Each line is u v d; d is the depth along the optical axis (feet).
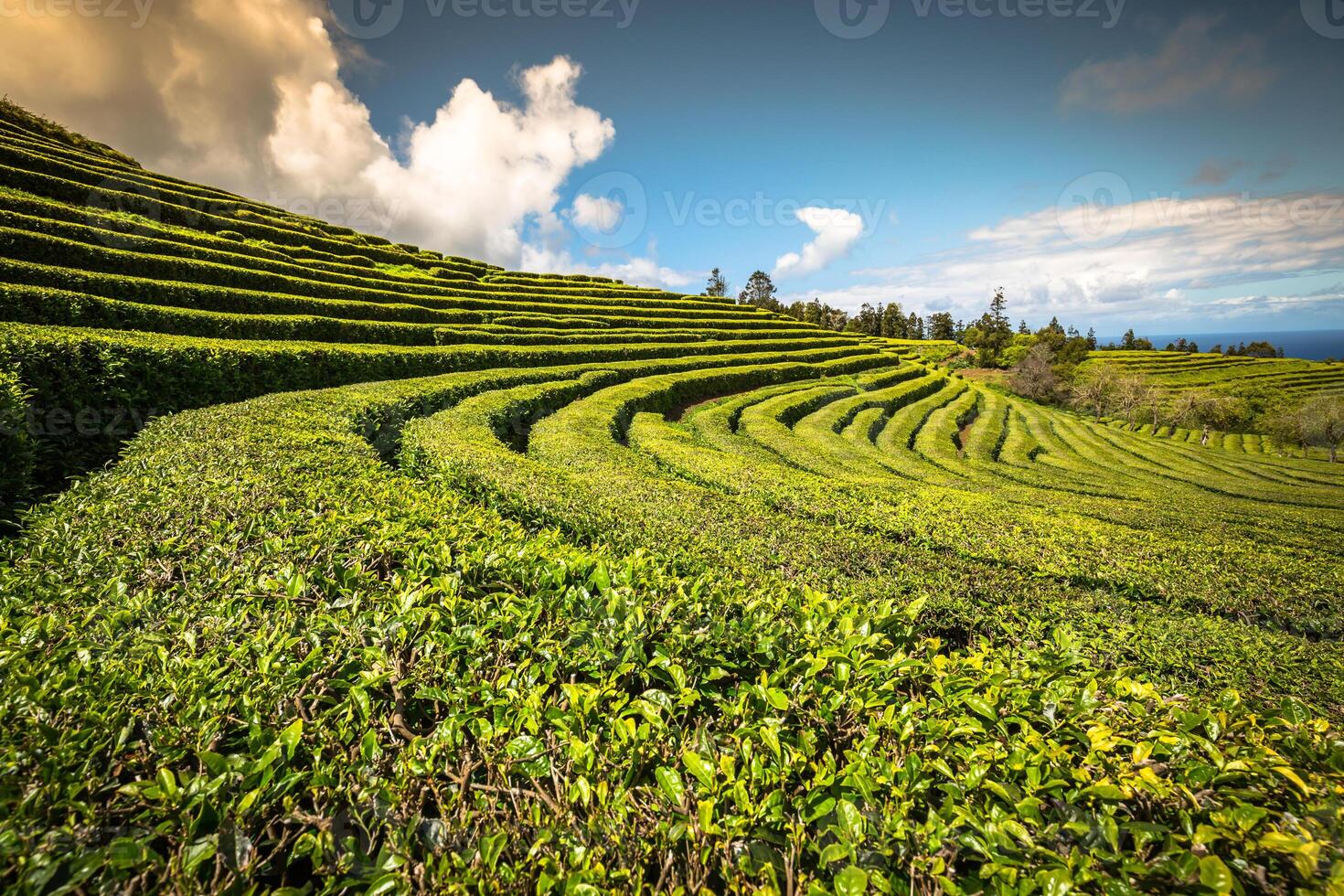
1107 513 53.42
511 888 6.89
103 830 7.28
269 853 7.75
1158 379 283.59
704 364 129.90
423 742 8.99
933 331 478.18
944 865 6.85
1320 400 188.55
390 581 14.40
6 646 9.75
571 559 15.52
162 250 96.17
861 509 39.50
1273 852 6.70
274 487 20.22
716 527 28.50
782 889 7.47
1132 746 8.79
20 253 73.31
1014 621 24.25
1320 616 29.99
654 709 9.62
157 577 13.50
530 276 199.41
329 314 98.84
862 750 8.98
